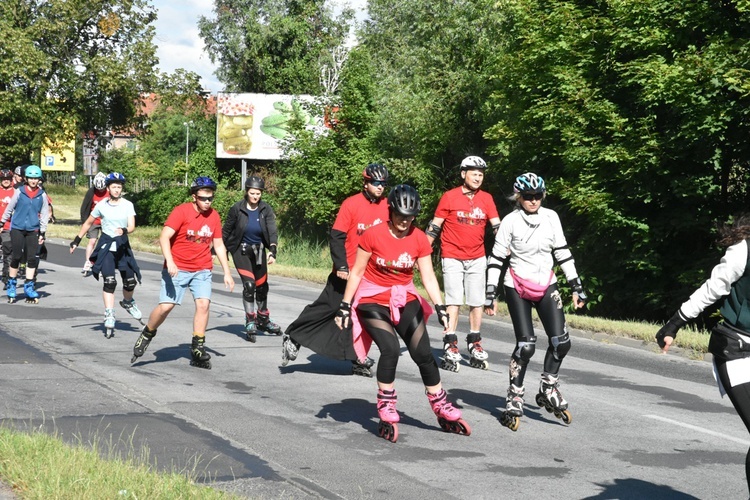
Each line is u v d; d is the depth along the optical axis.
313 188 29.80
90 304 13.93
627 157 16.31
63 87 42.56
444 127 24.00
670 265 17.09
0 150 41.50
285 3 48.97
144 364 9.11
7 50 40.44
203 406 7.22
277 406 7.38
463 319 14.65
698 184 16.03
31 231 14.07
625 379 9.41
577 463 5.96
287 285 19.83
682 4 16.31
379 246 6.45
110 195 10.85
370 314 6.53
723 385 4.60
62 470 4.71
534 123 19.09
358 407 7.46
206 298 9.01
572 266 7.05
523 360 6.92
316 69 44.12
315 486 5.14
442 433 6.69
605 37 17.64
